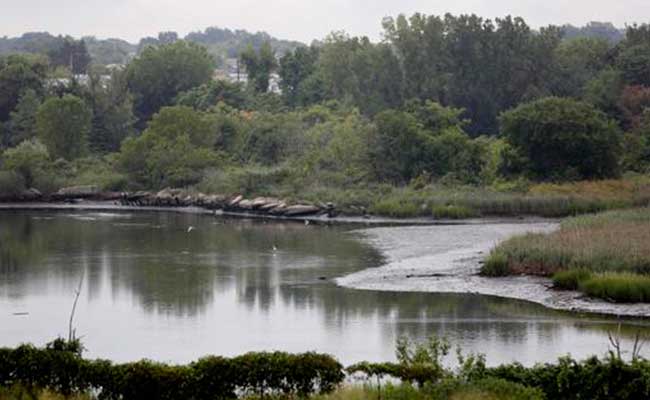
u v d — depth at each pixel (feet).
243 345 387.55
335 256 651.66
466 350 371.56
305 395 254.27
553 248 542.16
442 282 531.09
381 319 436.76
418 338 395.34
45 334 409.08
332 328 418.51
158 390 254.27
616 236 567.18
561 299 472.03
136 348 383.24
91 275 570.05
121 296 499.92
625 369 255.50
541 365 276.00
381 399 245.24
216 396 255.50
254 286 528.63
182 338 401.90
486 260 558.97
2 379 265.95
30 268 599.16
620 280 467.11
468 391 244.42
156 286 529.86
